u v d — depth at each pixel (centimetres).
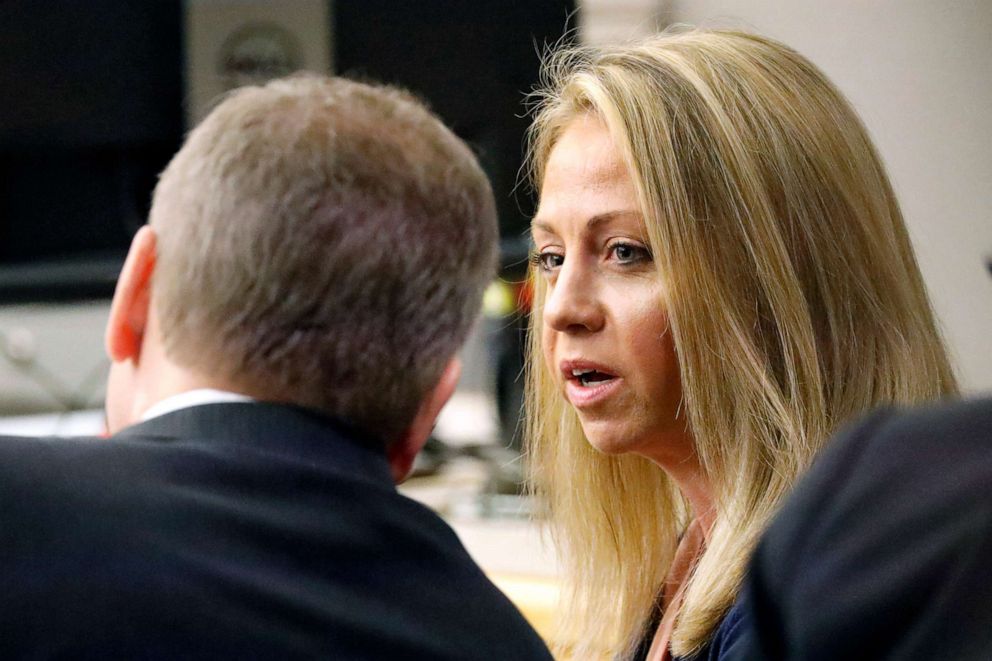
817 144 242
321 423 183
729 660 209
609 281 243
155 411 186
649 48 251
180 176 186
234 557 163
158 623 155
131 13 529
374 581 172
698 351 234
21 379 540
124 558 158
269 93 193
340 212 180
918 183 646
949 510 127
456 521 466
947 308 636
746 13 688
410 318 186
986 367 627
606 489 291
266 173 180
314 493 174
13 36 535
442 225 189
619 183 239
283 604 162
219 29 522
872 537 130
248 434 178
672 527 291
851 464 138
